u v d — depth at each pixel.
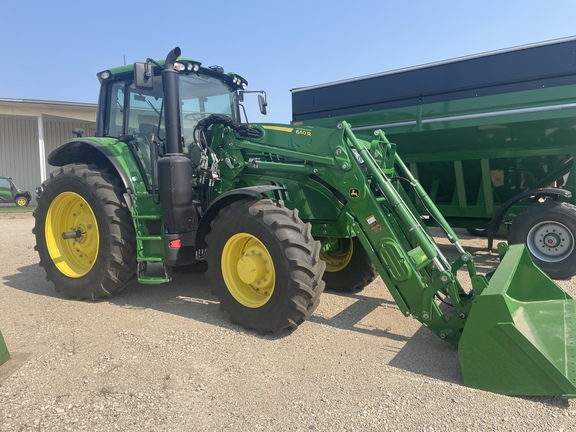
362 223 3.81
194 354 3.41
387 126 7.18
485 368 2.82
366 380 2.99
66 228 5.12
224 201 4.12
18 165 24.69
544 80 5.96
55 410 2.62
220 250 4.02
